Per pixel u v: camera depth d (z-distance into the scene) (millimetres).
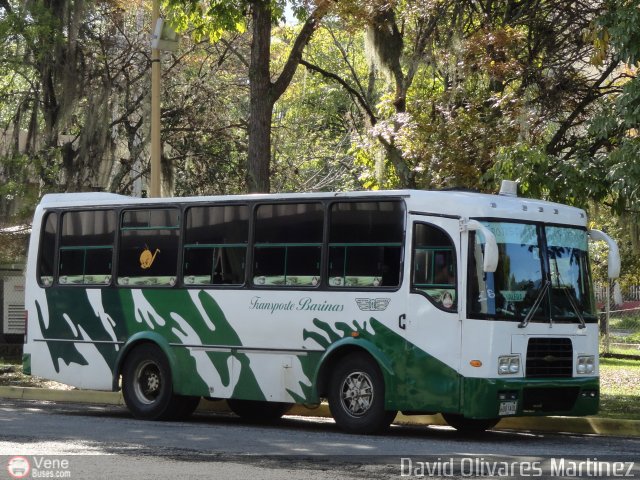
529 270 14836
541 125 21234
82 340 18359
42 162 26344
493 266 13961
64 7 26641
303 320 15711
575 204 19203
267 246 16297
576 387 15031
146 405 17422
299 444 13438
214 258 16891
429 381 14445
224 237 16812
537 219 15117
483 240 14430
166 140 34125
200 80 34688
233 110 36906
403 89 24438
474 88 23188
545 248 15070
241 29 24672
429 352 14469
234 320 16484
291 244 16016
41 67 26531
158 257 17562
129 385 17672
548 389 14758
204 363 16781
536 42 23203
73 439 13656
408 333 14641
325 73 25484
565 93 22391
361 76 47719
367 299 15070
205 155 34875
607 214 24969
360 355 15117
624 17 17609
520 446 13672
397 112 24141
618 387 22547
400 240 14914
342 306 15312
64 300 18641
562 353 14977
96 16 30766
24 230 27750
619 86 22047
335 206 15648
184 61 34625
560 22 22969
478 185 20828
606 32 18281
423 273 14664
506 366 14297
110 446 12930
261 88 23531
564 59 22688
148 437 14078
